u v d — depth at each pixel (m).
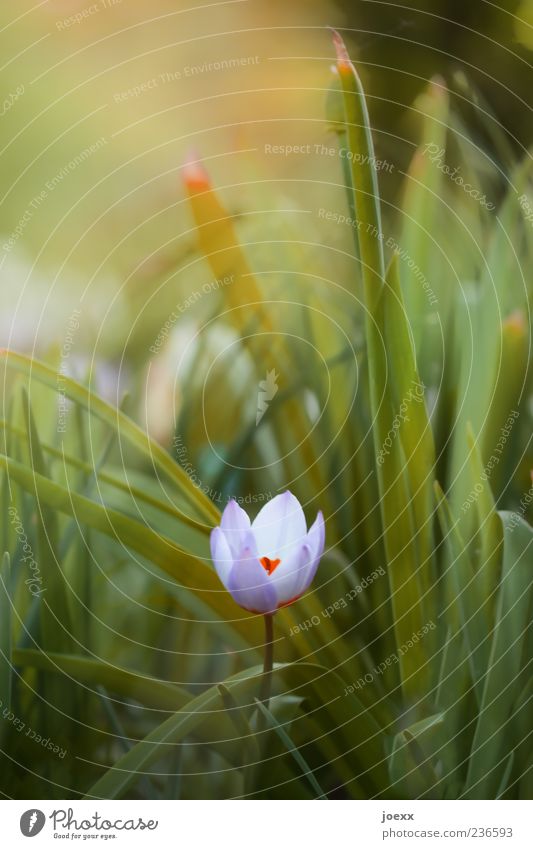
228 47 1.60
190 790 0.73
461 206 0.95
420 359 0.80
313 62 1.50
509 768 0.69
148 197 1.46
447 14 1.21
